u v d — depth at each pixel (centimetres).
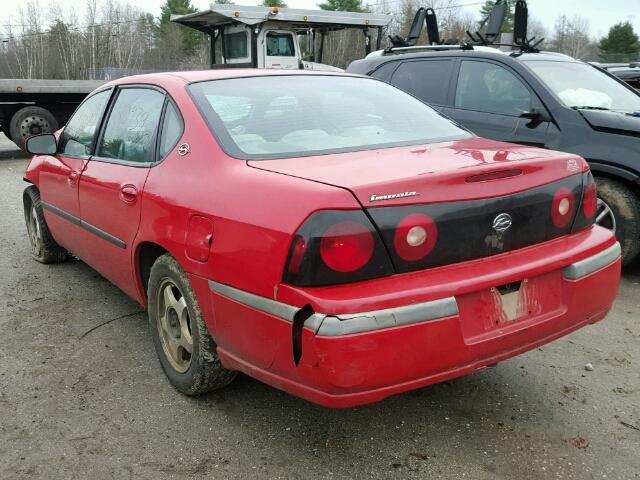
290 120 310
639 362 352
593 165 486
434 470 256
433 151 286
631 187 483
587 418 294
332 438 278
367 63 698
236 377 319
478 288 237
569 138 499
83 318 412
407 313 221
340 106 334
